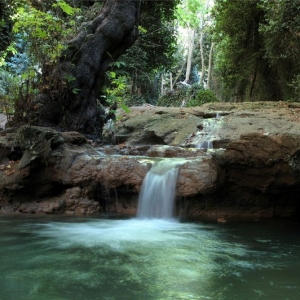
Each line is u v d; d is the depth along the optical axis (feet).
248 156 19.65
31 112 29.94
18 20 30.91
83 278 11.86
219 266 13.08
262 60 69.41
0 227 19.36
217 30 73.51
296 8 48.34
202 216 22.22
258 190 21.27
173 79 164.86
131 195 23.41
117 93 35.09
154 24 67.21
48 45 29.89
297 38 50.75
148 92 94.58
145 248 15.49
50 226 19.63
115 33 32.50
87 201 23.25
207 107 48.57
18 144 24.25
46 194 24.06
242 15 68.03
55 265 13.19
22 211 23.49
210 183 21.04
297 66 55.98
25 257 14.15
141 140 37.01
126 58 62.28
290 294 10.50
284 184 19.86
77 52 31.58
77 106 31.37
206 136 33.73
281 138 19.01
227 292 10.66
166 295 10.44
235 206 22.29
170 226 19.77
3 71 58.18
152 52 70.69
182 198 22.06
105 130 36.01
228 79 77.41
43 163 23.29
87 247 15.55
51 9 34.04
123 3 32.89
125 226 19.75
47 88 30.66
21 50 65.67
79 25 34.40
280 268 12.85
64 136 25.75
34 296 10.41
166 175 22.02
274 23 50.78
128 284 11.32
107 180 22.76
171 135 36.09
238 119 37.14
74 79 30.45
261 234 18.01
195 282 11.50
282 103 48.98
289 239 17.04
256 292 10.66
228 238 17.22
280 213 22.08
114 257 14.16
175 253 14.74
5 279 11.78
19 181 23.06
